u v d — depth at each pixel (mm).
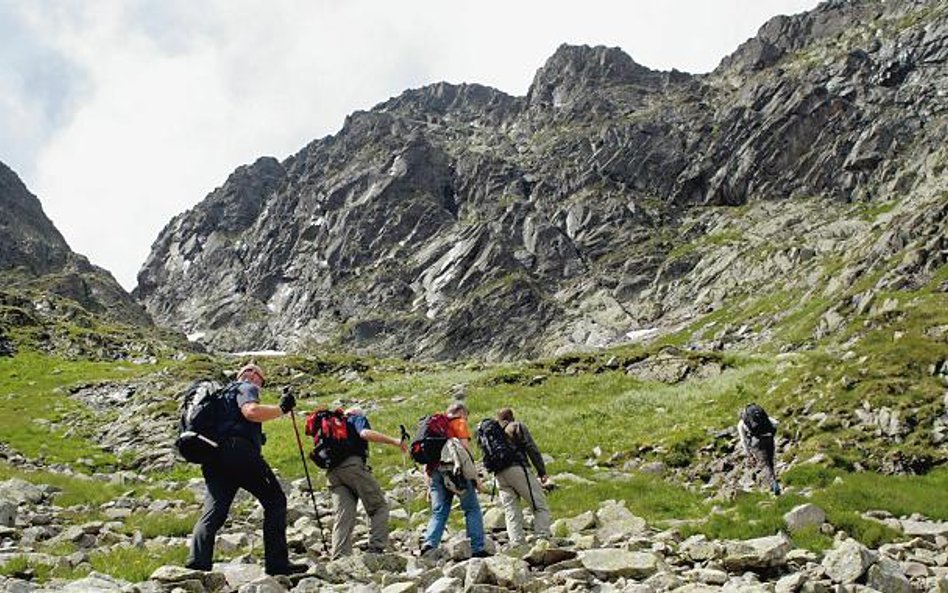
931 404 25125
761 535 16156
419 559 13133
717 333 131250
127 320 179750
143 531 16469
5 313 84938
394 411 46688
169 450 36562
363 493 13664
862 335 36125
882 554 14203
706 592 9992
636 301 179875
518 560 11391
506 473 14938
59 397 55250
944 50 198500
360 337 197750
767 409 29766
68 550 14320
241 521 17375
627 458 29219
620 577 11305
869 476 22469
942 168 164500
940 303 32875
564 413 40844
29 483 21766
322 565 11844
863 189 181750
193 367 64625
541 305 186750
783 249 163000
